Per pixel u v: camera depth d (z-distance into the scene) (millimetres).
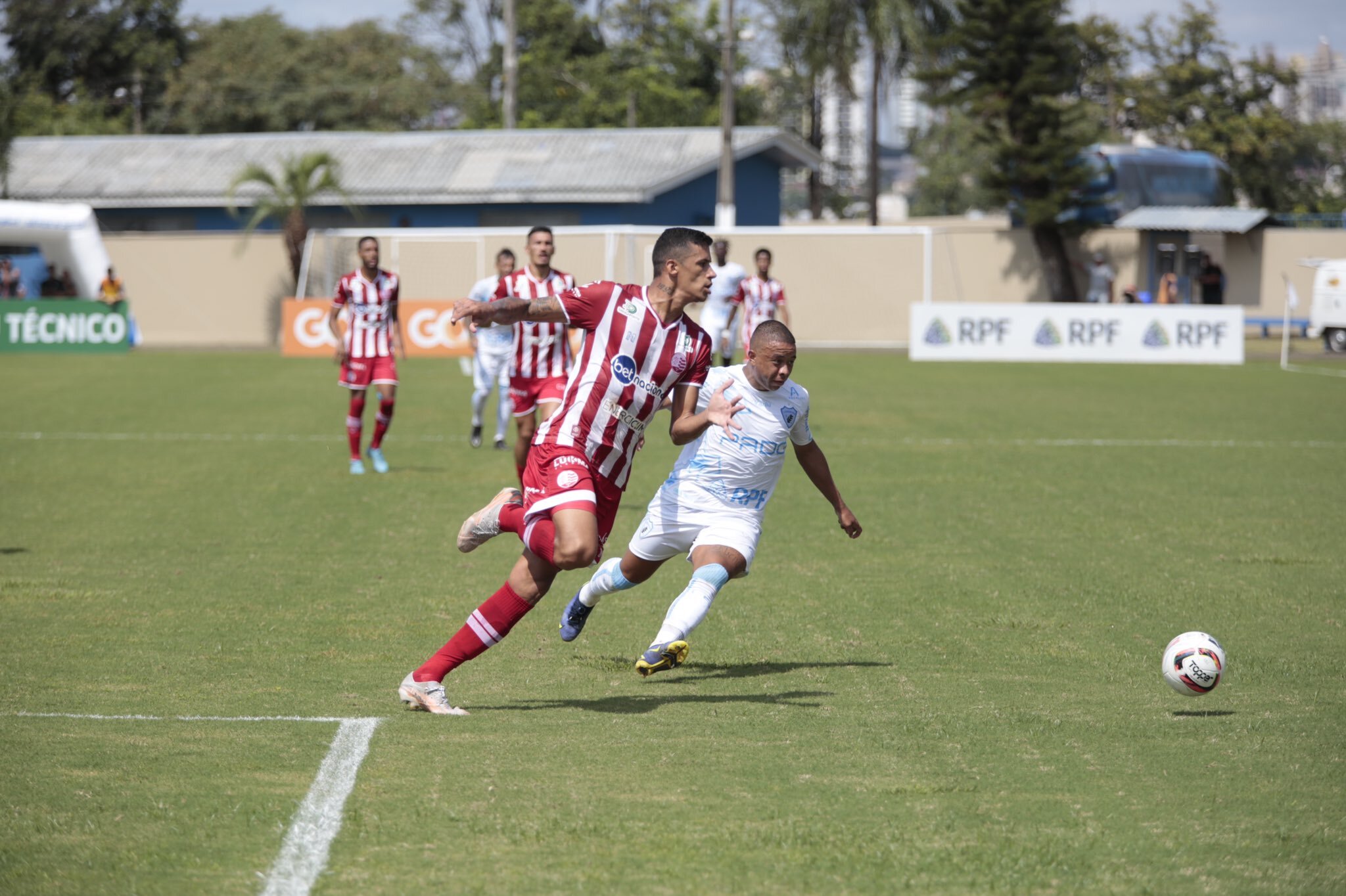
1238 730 11852
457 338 66625
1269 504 25953
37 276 76375
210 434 36500
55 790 9906
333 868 8484
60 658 14508
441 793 9922
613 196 82688
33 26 125250
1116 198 81938
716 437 13422
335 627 16203
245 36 126188
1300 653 15094
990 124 83688
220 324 76938
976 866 8586
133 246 76562
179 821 9266
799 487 28078
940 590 18531
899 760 10891
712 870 8508
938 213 157000
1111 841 9055
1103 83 127562
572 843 8945
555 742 11359
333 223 88125
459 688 13508
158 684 13422
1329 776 10531
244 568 19750
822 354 69812
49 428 37469
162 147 95125
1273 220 99625
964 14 82500
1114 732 11758
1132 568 20031
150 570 19609
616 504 12547
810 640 15758
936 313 65062
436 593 18188
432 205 86688
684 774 10453
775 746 11305
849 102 104750
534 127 120750
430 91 127125
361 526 23281
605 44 130750
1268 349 74625
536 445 12320
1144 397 47688
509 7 96750
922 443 35125
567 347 24656
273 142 95062
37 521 23547
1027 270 81562
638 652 15188
